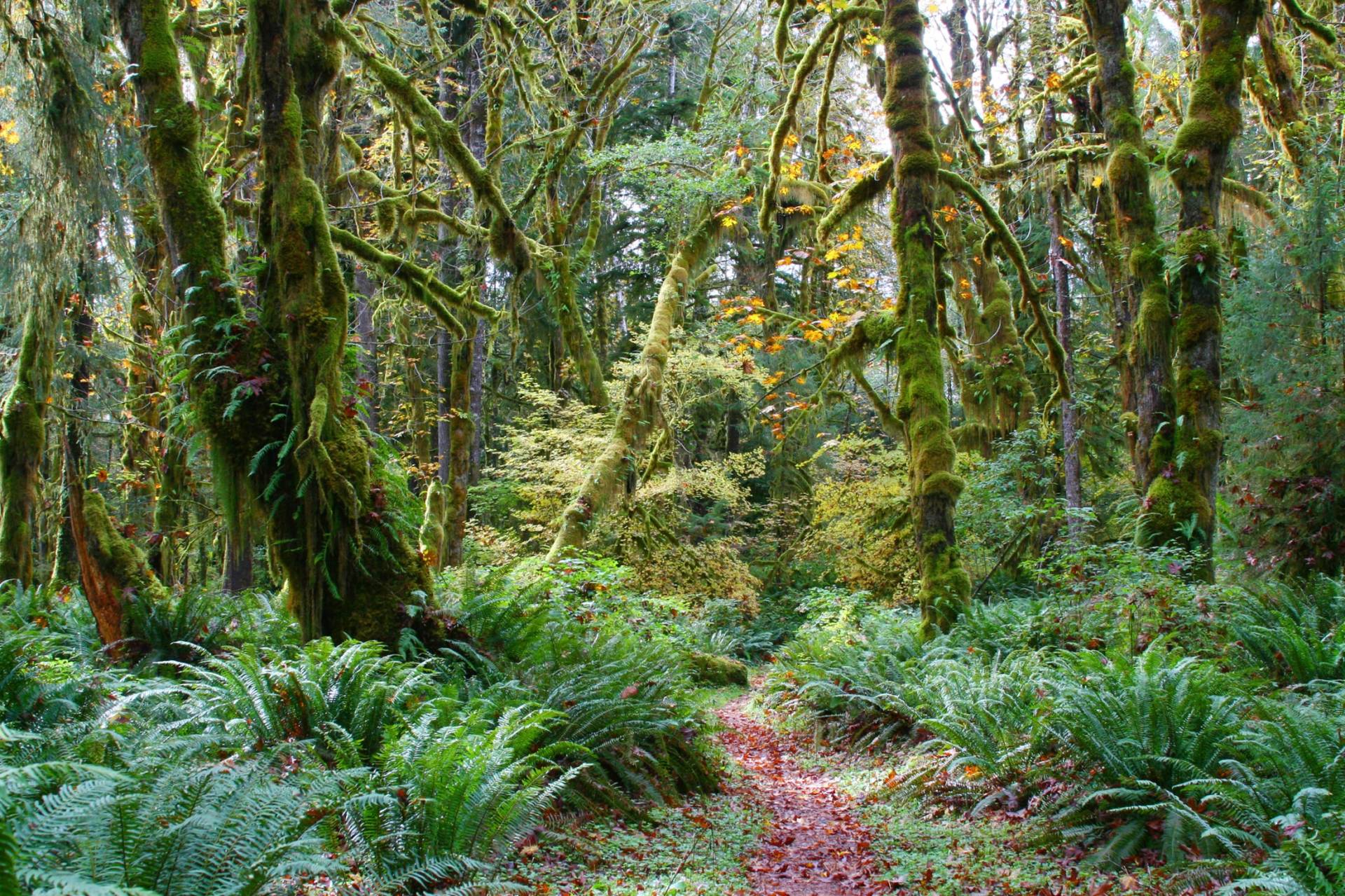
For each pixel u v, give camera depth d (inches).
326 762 207.6
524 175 737.0
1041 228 780.6
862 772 323.9
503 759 188.2
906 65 423.5
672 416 784.3
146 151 292.5
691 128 681.6
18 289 367.9
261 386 277.4
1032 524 663.1
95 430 496.1
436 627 286.2
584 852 208.7
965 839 232.4
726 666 575.2
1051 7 625.9
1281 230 423.8
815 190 661.9
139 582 316.8
